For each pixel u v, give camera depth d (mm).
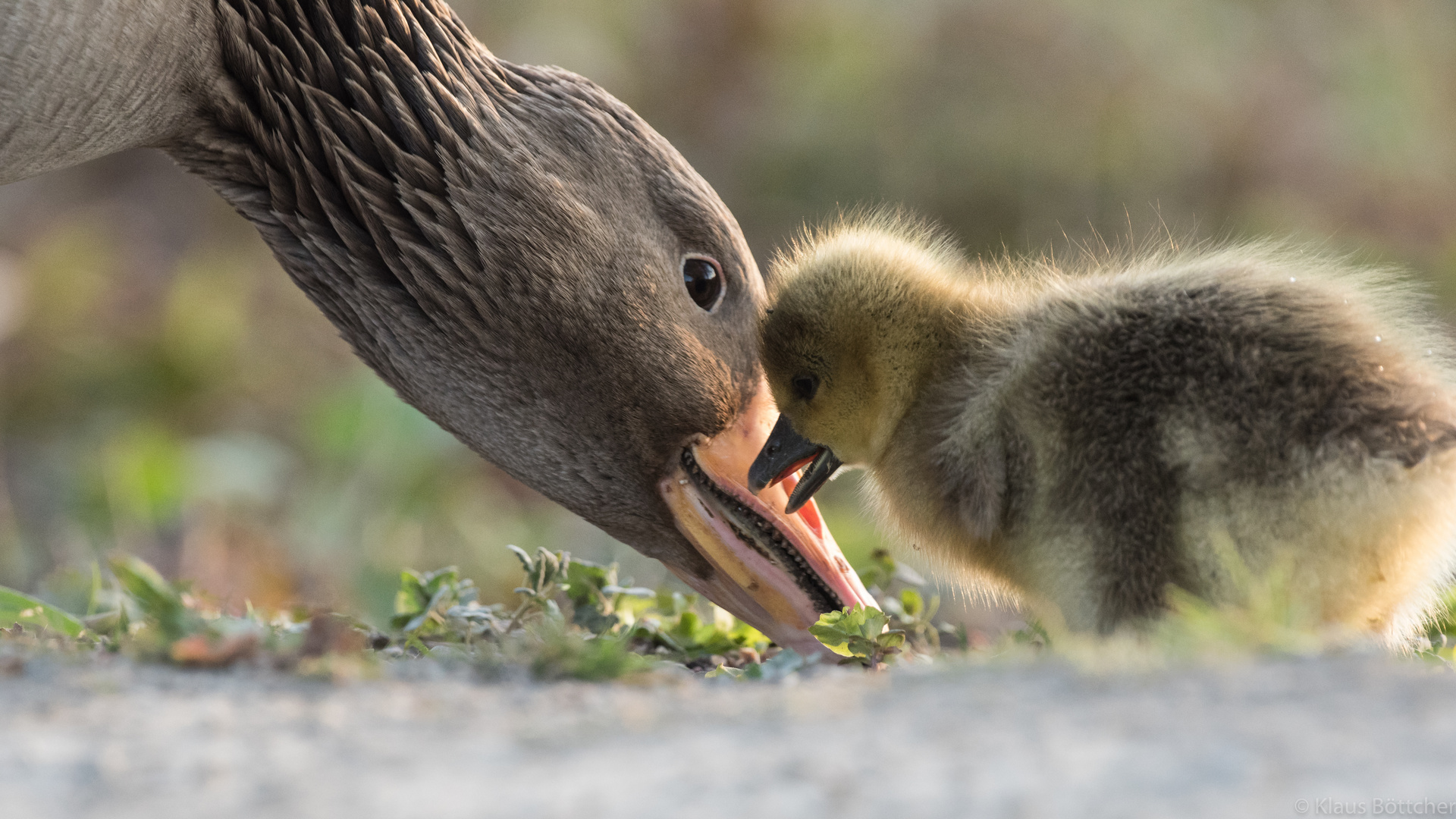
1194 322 8312
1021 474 8570
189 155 10492
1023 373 8680
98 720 5723
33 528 21156
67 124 9688
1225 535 7887
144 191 29703
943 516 9180
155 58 9781
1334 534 7805
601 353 10047
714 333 10289
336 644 7129
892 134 27672
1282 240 10586
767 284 10766
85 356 24562
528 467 10383
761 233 27406
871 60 27906
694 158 27969
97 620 10086
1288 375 7961
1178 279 8758
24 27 9188
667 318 10117
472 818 4590
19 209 29000
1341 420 7777
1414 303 9148
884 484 9828
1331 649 6305
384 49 10125
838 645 8500
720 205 10516
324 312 10508
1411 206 28484
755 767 4996
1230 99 27953
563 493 10422
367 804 4738
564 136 10188
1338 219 28031
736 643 10320
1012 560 8984
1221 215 27859
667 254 10195
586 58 27484
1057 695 5711
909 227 11078
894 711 5668
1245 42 28203
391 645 9359
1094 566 8188
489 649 7566
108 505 20656
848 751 5129
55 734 5520
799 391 9766
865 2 28094
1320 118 28266
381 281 10141
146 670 6699
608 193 10133
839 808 4574
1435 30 29188
